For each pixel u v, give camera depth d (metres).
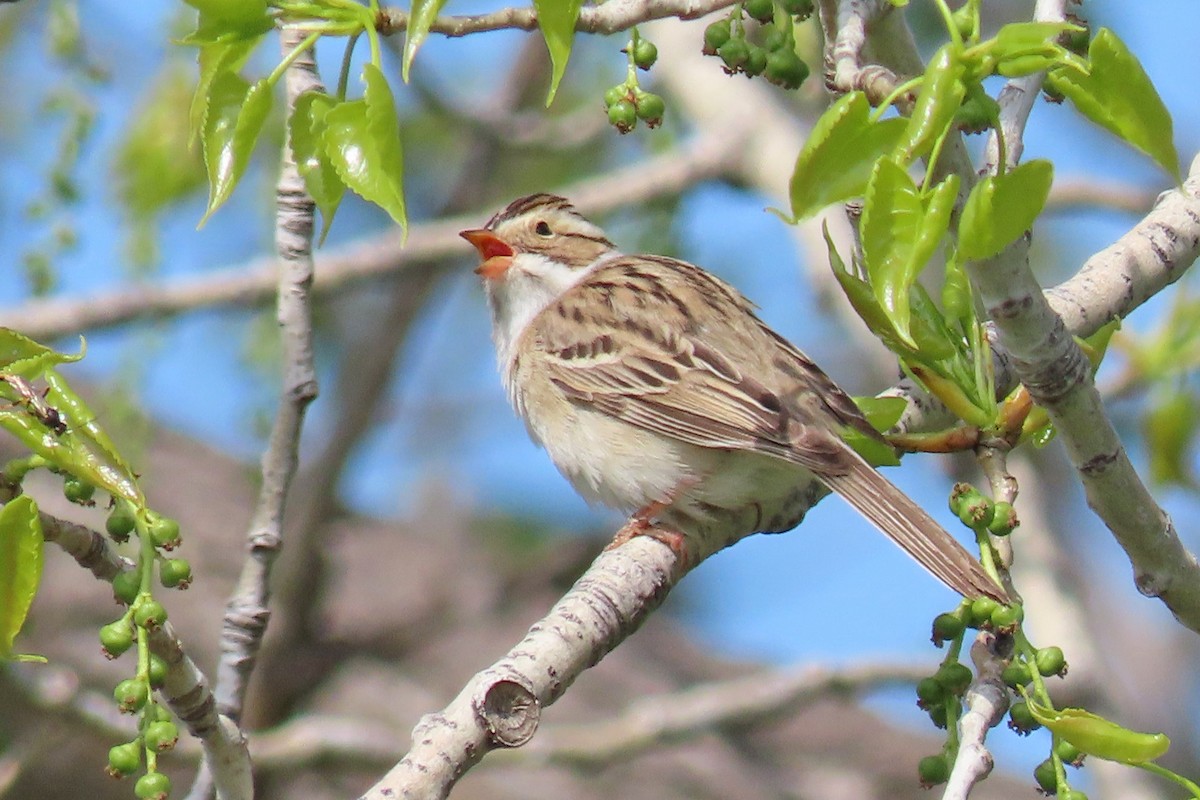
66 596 16.73
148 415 11.53
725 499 9.88
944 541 8.51
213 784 8.07
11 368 6.46
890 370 14.76
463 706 6.92
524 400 11.08
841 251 14.95
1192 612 7.96
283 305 8.77
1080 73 5.95
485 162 17.03
